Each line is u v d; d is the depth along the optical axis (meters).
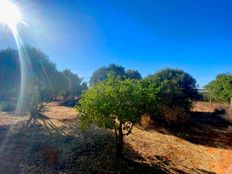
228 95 30.80
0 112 19.11
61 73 18.77
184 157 15.27
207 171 13.80
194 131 21.56
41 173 10.20
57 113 20.09
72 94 30.03
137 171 12.13
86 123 12.31
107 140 14.51
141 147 15.03
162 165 13.39
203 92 38.94
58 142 13.05
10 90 16.88
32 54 17.03
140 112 12.34
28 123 15.39
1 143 12.02
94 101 11.80
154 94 12.90
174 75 29.09
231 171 13.82
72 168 11.02
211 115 27.70
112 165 12.07
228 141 19.89
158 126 21.08
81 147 12.99
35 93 16.92
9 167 10.14
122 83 12.45
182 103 25.69
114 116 12.00
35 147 11.95
